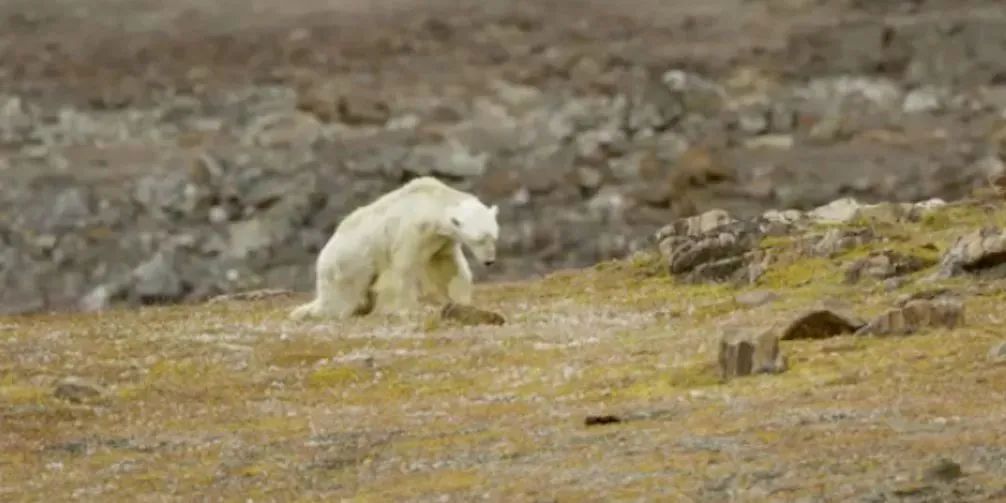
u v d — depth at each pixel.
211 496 32.44
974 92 136.50
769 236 52.44
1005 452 30.02
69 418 39.50
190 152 124.56
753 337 38.09
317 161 118.44
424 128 129.75
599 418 34.88
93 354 46.00
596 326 46.28
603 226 104.38
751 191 112.31
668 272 53.19
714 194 111.81
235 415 39.00
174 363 44.59
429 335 46.16
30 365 44.75
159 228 106.50
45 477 34.62
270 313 52.34
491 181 112.75
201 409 39.94
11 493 33.50
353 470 33.44
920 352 38.12
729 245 51.88
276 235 104.25
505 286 54.88
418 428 36.16
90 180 116.75
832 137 124.12
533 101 137.62
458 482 31.77
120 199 111.38
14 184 115.44
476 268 90.94
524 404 37.81
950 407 33.47
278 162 118.25
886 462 30.09
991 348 37.38
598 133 126.00
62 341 48.09
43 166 122.19
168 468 34.72
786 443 31.88
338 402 39.91
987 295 44.19
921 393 34.88
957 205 54.91
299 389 41.59
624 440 33.41
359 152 120.81
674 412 35.25
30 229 106.00
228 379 42.72
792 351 39.31
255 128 133.25
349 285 49.88
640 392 37.84
